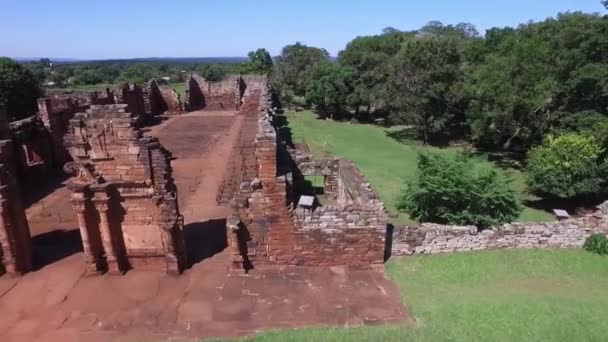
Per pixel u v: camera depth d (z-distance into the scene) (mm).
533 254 17156
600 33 29359
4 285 14688
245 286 14602
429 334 11961
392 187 28125
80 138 14078
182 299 13852
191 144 36500
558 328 12102
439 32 82562
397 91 46094
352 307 13383
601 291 14641
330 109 60875
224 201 22500
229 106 60594
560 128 29656
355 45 70375
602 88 27781
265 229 15398
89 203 14492
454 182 20156
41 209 21922
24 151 26234
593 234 17672
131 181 14562
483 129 36938
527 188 28094
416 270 15836
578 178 23266
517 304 13328
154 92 54531
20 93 54938
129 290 14359
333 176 24094
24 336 12133
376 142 44969
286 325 12500
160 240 15359
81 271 15562
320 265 15914
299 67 81500
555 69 31172
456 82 42094
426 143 45031
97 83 121312
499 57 37750
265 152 14695
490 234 17328
